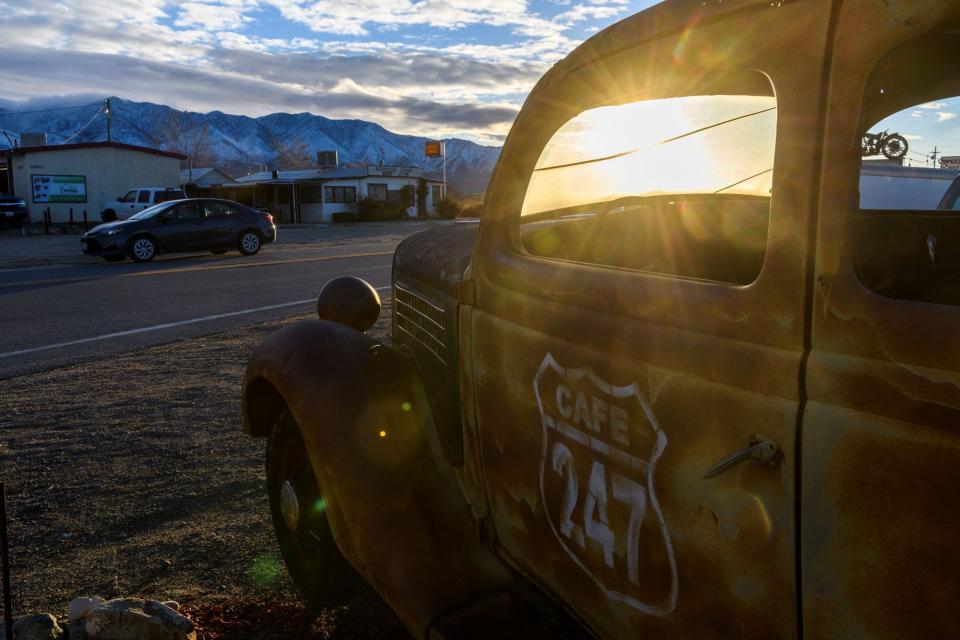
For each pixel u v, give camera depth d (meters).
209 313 10.27
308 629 2.87
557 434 1.88
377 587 2.38
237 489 4.18
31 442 5.03
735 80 1.57
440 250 2.80
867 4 1.20
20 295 12.21
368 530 2.38
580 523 1.82
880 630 1.18
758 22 1.38
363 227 43.03
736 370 1.37
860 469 1.17
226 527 3.73
